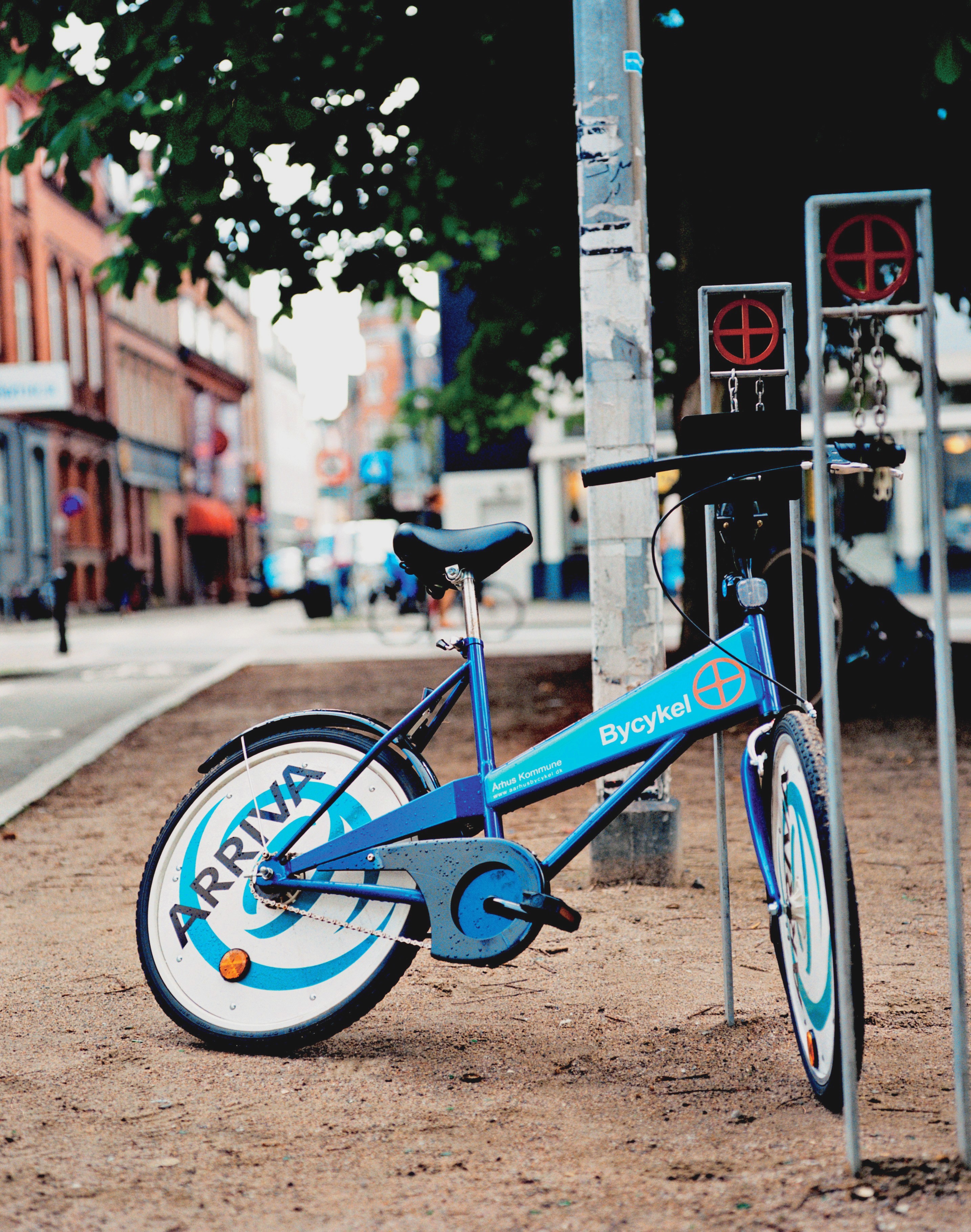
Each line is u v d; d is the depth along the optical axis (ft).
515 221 31.91
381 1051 11.07
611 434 16.21
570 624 79.10
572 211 31.45
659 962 13.42
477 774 10.94
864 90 25.96
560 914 10.21
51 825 22.45
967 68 23.12
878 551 100.68
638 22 16.26
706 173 31.83
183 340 187.62
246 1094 10.19
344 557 101.45
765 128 29.66
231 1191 8.52
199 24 24.62
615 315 16.16
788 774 9.78
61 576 66.13
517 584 114.32
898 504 99.50
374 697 40.50
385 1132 9.41
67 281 135.74
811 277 8.45
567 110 28.58
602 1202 8.19
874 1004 11.85
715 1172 8.50
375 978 10.94
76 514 116.78
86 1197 8.46
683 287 33.37
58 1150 9.20
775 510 25.68
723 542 10.71
